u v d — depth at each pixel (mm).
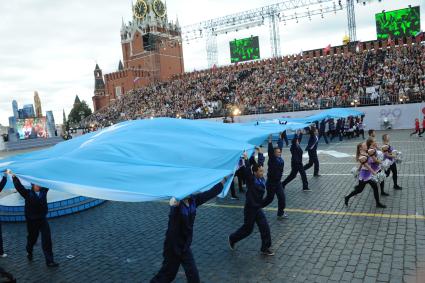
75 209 11391
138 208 11516
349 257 6500
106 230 9445
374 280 5629
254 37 47219
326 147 22031
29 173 5879
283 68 40719
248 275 6156
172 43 57344
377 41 39000
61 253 8031
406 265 6004
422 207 8836
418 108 28109
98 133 8383
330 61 38094
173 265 5258
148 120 8680
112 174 5637
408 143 19953
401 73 31578
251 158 7496
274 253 6953
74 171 5824
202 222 9344
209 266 6641
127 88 74000
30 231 7535
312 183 12641
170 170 5820
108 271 6902
